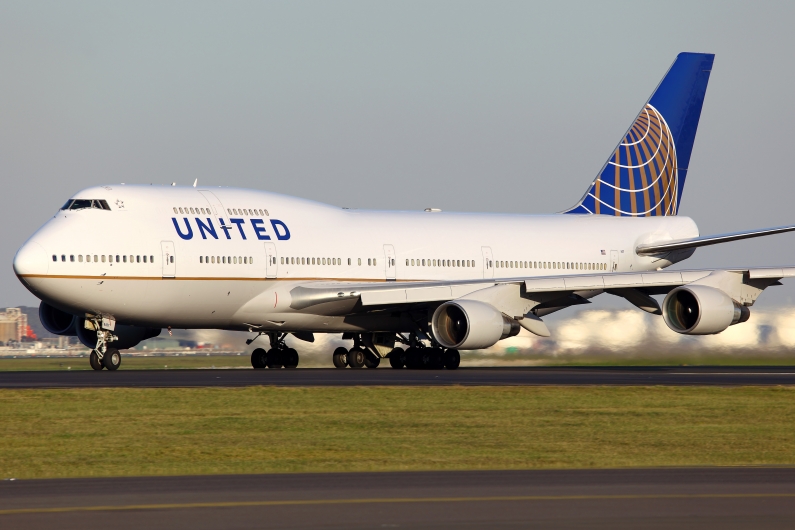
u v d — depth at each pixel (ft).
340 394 346.13
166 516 163.02
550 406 327.47
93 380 396.16
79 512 166.30
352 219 538.88
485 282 502.38
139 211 473.26
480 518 161.79
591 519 161.17
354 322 523.29
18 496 182.19
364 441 261.24
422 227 558.56
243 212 501.15
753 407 329.93
